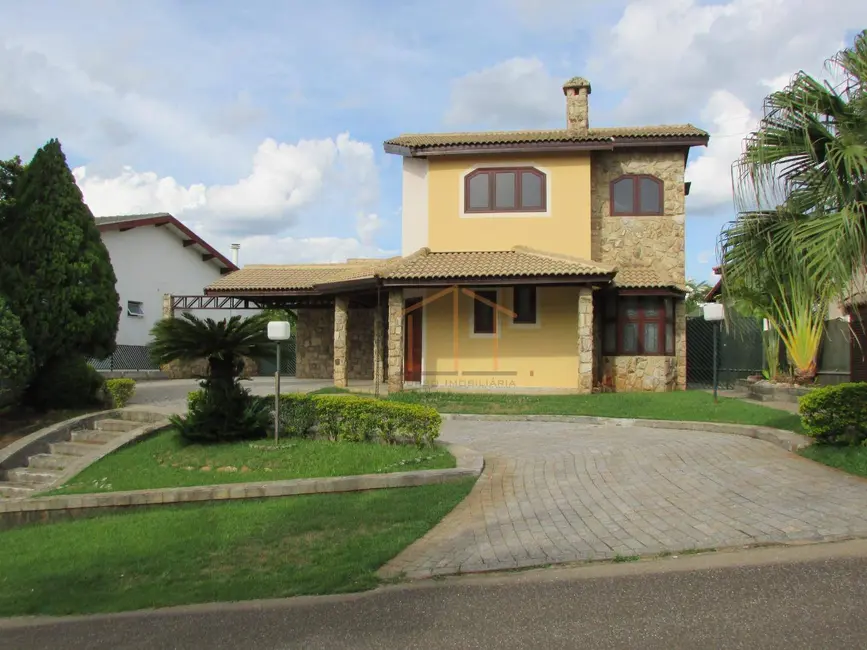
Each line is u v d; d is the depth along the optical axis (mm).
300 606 5496
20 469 12281
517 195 19812
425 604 5328
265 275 24016
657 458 9586
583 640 4484
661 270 19781
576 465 9547
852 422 8805
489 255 19156
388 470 9500
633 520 7035
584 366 17234
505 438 11984
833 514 6672
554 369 19156
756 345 20984
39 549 7742
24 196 15398
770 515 6812
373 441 11125
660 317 19062
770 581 5242
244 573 6320
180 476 10336
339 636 4848
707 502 7445
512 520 7355
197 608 5633
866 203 7883
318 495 8938
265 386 21672
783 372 18031
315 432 11656
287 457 10500
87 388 15484
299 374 25734
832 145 7918
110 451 11930
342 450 10602
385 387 19609
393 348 17609
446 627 4859
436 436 10570
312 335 25656
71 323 15141
